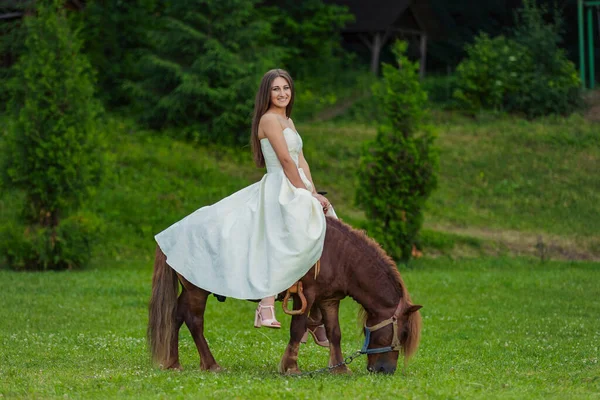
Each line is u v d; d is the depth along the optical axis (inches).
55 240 689.0
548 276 661.9
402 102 748.0
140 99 1027.9
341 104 1196.5
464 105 1185.4
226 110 981.2
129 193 848.3
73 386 258.4
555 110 1158.3
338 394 231.6
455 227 853.8
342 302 547.8
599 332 426.3
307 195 275.4
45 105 692.1
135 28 1127.0
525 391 246.1
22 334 402.0
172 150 959.6
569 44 1535.4
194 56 1007.6
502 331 434.3
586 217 883.4
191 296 289.0
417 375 279.6
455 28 1521.9
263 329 441.4
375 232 740.7
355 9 1310.3
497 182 956.0
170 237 289.7
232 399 225.1
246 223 279.0
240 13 1010.7
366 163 751.1
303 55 1284.4
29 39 704.4
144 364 310.8
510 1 1560.0
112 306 510.0
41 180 686.5
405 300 274.2
